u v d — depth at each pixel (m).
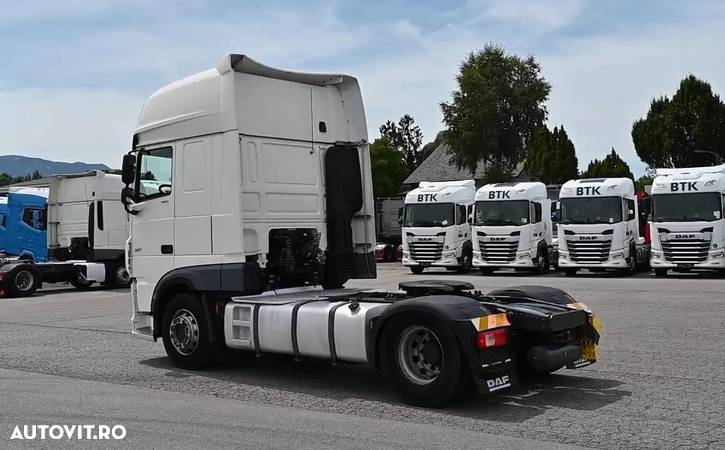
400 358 7.02
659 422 6.25
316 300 8.04
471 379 6.71
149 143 9.59
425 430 6.14
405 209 29.28
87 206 24.41
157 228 9.43
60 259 25.11
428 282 8.05
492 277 25.94
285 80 9.48
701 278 23.30
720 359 8.99
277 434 6.09
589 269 25.81
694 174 24.06
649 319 12.71
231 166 8.61
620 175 63.94
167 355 10.05
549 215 28.64
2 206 26.03
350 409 6.97
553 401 7.07
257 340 8.22
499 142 51.84
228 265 8.59
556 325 7.01
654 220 23.92
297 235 9.34
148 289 9.55
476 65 51.62
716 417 6.38
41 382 8.43
